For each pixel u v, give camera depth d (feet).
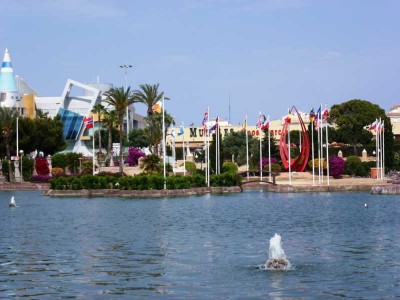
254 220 192.75
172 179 321.11
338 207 244.01
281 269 104.06
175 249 128.16
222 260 113.29
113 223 182.50
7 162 409.90
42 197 305.94
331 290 88.38
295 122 634.84
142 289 89.30
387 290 88.07
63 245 134.62
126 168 451.53
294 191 353.72
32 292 87.51
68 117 580.30
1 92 567.59
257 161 467.52
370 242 137.18
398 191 327.47
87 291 88.07
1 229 167.63
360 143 562.66
